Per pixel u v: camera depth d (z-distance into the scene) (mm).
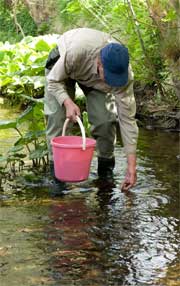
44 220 3906
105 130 4762
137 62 7176
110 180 4805
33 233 3674
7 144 5883
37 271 3170
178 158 5516
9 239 3572
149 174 5004
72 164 4137
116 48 3748
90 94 4699
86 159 4160
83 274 3152
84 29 4344
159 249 3504
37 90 7105
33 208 4137
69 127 4695
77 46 4199
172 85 6762
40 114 5090
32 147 5750
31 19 15383
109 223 3896
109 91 4602
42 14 12875
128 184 4242
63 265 3250
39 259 3314
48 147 4762
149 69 7102
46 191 4531
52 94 4324
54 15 12328
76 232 3721
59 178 4238
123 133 4156
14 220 3887
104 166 4938
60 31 11375
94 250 3459
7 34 15844
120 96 4062
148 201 4344
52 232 3705
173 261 3342
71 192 4520
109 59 3719
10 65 8016
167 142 6168
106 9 7914
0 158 4875
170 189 4629
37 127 5180
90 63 4266
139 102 7566
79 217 3984
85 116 5410
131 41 7254
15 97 8367
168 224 3904
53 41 10078
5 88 8539
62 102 4230
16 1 13945
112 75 3738
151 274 3178
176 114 6918
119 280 3098
